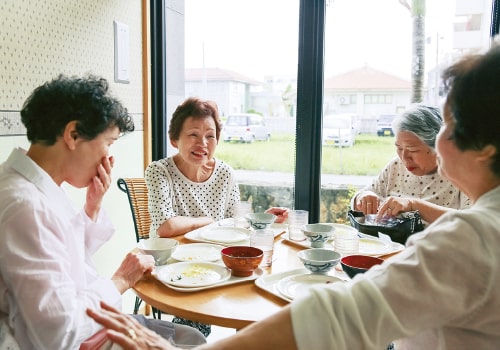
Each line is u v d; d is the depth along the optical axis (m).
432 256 0.61
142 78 2.74
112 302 1.15
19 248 0.97
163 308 1.10
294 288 1.17
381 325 0.60
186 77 2.76
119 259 2.62
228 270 1.30
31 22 1.89
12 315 1.01
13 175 1.06
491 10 2.17
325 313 0.61
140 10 2.68
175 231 1.74
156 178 1.95
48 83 1.14
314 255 1.32
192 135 1.94
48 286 0.97
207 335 2.12
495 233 0.60
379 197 1.99
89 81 1.16
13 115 1.83
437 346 0.70
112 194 2.51
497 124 0.62
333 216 2.57
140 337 0.87
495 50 0.64
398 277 0.62
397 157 2.07
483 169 0.68
